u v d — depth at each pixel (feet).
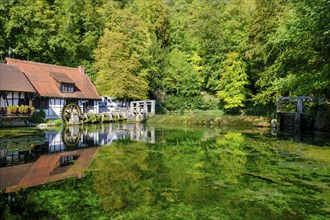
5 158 34.17
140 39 123.54
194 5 188.03
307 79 45.93
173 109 140.67
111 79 108.27
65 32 120.37
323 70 40.52
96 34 135.44
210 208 18.86
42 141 48.14
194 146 45.75
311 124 68.54
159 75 138.31
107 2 149.89
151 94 138.82
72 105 86.53
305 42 42.86
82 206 19.17
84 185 23.85
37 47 104.06
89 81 106.73
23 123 73.82
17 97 77.30
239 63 115.85
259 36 93.86
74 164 31.73
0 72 74.13
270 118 88.02
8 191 22.20
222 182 24.81
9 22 97.35
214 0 179.42
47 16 116.67
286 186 23.65
